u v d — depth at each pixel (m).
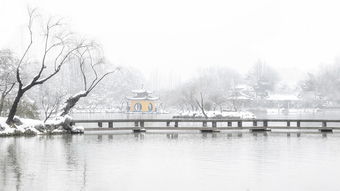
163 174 20.31
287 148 31.06
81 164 22.88
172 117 99.81
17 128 39.03
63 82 113.88
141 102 133.75
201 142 35.50
